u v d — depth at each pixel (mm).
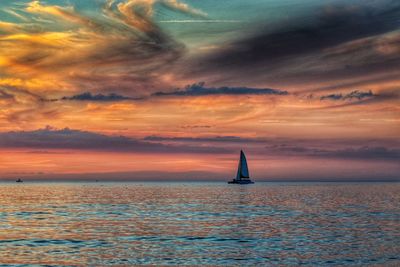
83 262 40594
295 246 48312
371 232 58812
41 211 91562
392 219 74875
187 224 68125
